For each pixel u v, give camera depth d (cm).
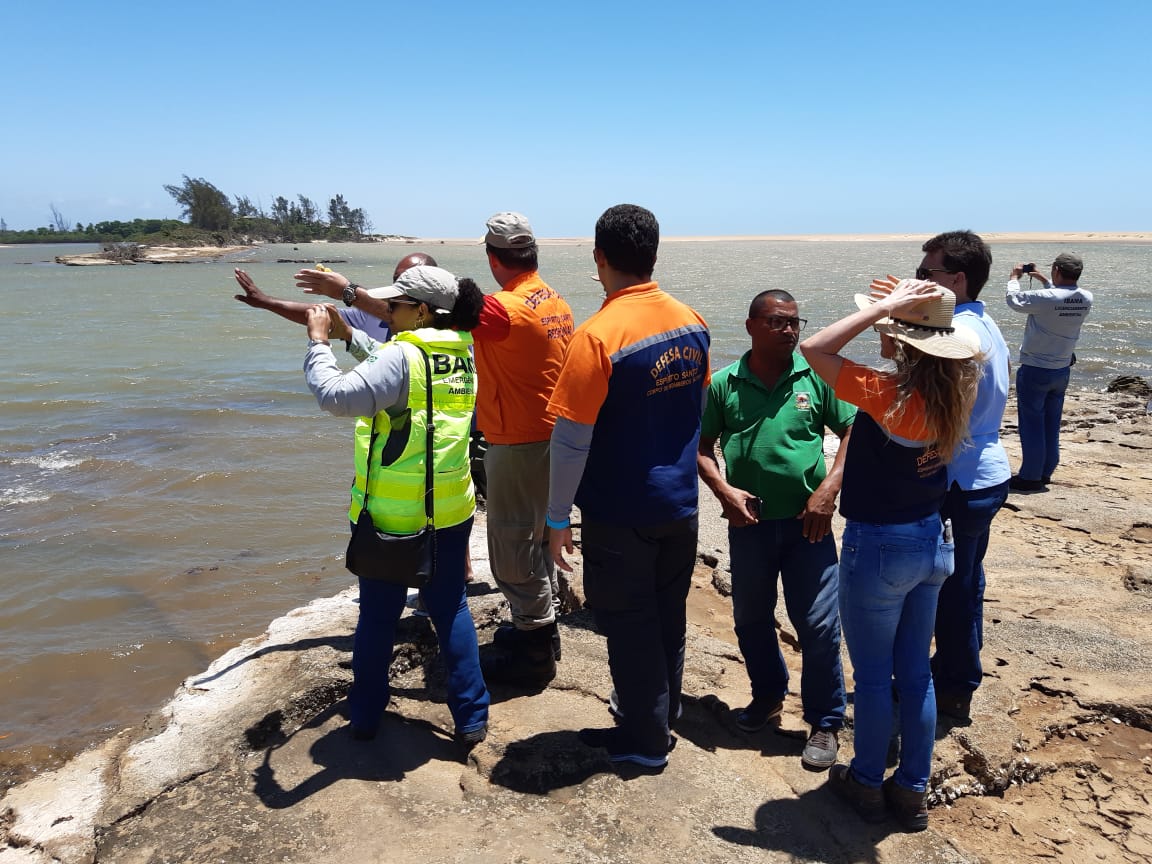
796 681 460
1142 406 1334
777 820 336
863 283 5038
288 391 1603
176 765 359
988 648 503
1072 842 352
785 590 393
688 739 402
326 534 832
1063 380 812
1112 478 876
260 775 354
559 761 359
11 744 480
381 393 336
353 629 473
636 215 330
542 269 7362
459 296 362
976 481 388
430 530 351
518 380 391
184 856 306
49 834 325
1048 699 452
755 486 384
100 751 382
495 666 436
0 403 1462
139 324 2916
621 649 351
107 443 1191
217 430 1277
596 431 335
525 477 403
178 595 684
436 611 374
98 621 638
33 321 3009
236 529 843
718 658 479
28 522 858
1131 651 495
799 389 386
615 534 338
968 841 351
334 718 399
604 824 326
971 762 388
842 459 370
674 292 4384
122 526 848
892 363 334
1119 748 418
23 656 583
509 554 411
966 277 391
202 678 430
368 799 337
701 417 358
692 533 356
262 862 302
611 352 319
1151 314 2939
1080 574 623
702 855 312
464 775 357
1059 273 788
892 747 386
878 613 322
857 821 339
